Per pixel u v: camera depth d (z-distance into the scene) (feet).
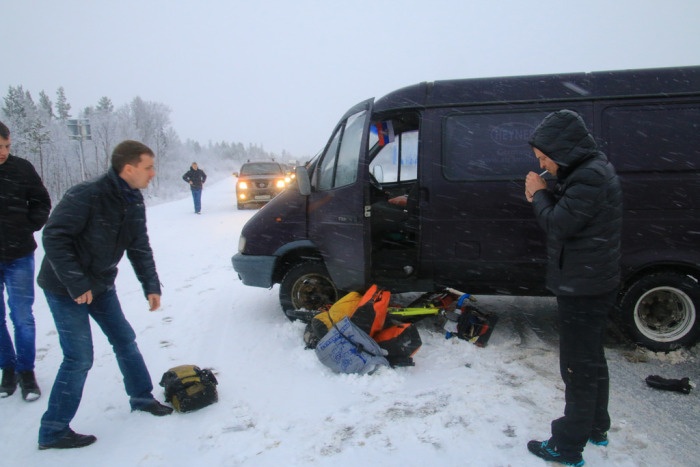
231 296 20.74
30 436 10.61
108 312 10.68
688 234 13.37
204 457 9.61
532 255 14.23
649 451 9.25
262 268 16.46
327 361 12.95
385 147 19.24
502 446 9.36
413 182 19.16
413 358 13.74
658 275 13.60
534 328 15.83
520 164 14.19
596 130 13.76
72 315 9.88
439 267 14.84
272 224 16.39
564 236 8.09
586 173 7.91
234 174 61.72
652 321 14.05
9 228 11.71
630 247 13.60
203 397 11.42
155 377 13.24
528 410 10.59
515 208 14.17
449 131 14.57
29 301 12.24
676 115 13.46
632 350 14.26
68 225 9.18
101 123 201.98
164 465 9.44
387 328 13.58
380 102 15.10
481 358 13.48
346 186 14.73
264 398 11.87
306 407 11.32
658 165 13.47
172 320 17.94
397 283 15.02
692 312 13.57
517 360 13.34
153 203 114.11
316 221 15.83
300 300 16.52
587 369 8.34
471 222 14.46
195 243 35.29
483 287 14.98
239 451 9.71
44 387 12.82
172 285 23.29
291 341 15.23
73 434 10.23
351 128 15.34
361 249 14.42
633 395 11.60
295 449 9.64
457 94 14.67
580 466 8.69
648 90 13.65
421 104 14.76
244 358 14.28
